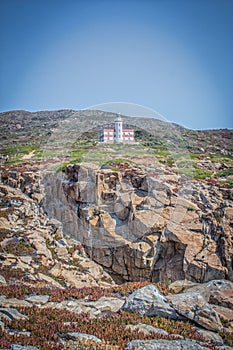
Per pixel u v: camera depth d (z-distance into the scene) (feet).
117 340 22.34
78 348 20.48
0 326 22.21
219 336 24.13
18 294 29.94
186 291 31.48
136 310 27.04
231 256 45.68
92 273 43.98
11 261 39.81
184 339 23.15
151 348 21.22
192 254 46.60
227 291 30.07
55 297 30.22
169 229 49.03
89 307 28.53
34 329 22.59
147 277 48.60
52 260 42.86
